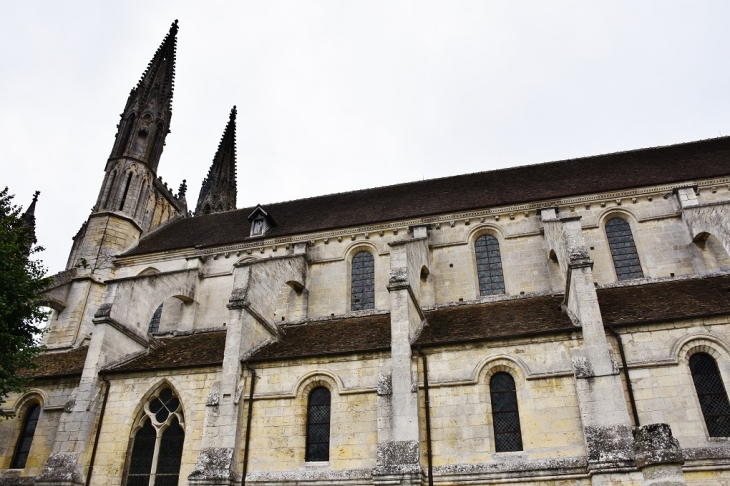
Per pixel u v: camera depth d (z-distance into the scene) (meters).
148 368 24.09
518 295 26.55
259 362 22.81
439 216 30.09
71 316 33.16
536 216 28.97
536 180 32.94
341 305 29.17
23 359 21.91
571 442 18.59
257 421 21.77
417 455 18.88
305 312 29.34
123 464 22.59
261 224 33.69
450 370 20.84
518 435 19.48
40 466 23.70
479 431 19.55
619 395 18.25
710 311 19.64
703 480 17.20
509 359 20.48
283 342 25.27
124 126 42.50
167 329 31.28
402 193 35.88
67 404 23.70
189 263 32.88
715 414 18.38
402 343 21.31
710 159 30.06
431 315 25.86
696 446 17.70
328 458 20.70
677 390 18.69
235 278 24.81
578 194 28.56
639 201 28.02
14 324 22.59
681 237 26.47
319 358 22.30
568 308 22.41
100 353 24.75
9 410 25.30
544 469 18.30
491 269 28.59
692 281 24.06
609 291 24.69
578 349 19.75
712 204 24.52
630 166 31.83
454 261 28.83
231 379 22.23
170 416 23.27
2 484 23.39
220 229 37.22
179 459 22.31
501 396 20.31
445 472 19.08
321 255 30.91
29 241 27.59
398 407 19.95
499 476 18.64
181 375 23.70
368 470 19.80
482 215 29.58
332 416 21.20
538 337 20.48
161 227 42.25
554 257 26.97
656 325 19.84
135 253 35.28
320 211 35.88
